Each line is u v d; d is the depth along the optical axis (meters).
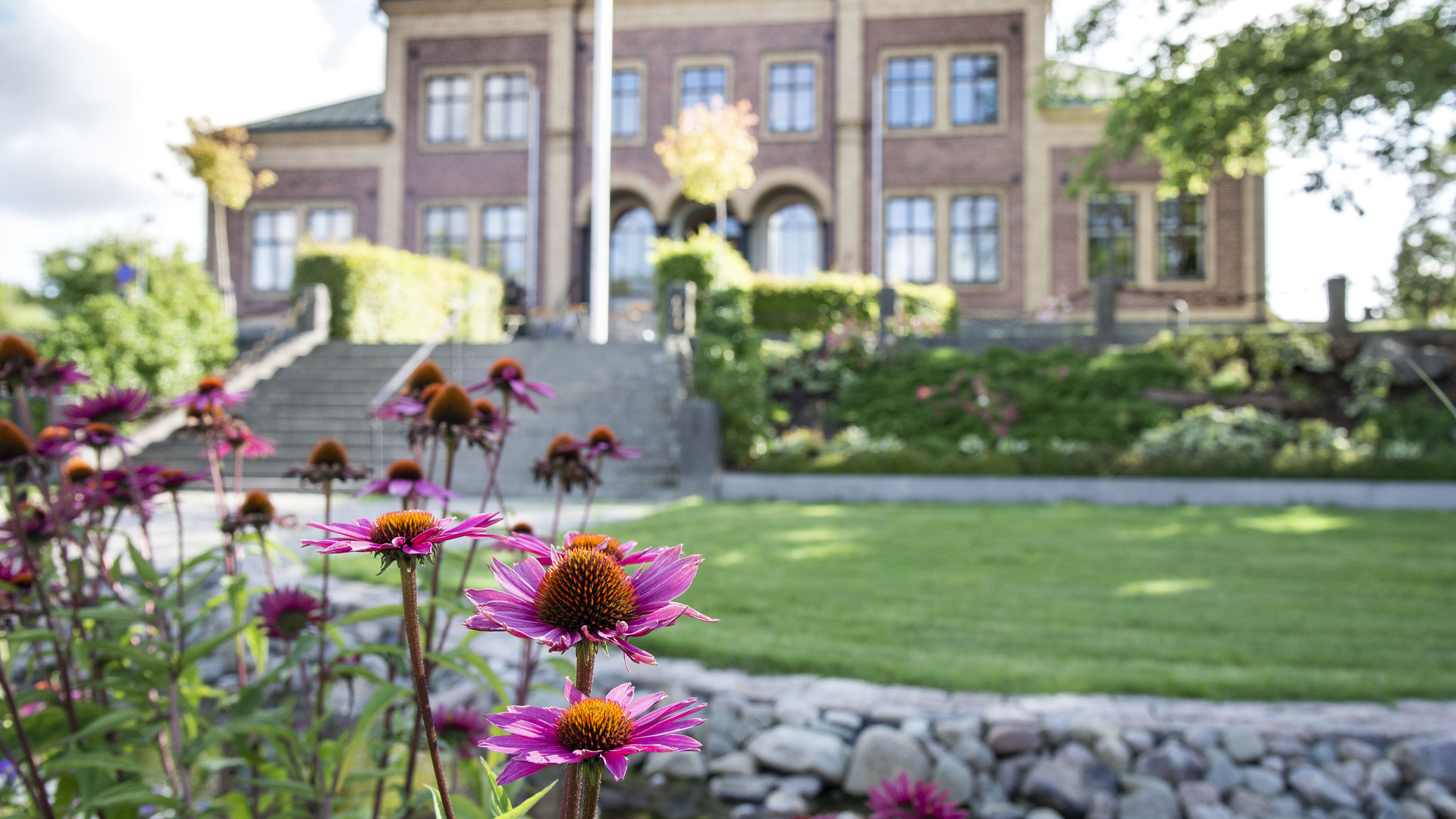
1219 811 3.18
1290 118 11.14
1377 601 5.13
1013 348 13.88
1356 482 9.62
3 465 1.93
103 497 2.17
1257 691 3.73
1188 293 19.89
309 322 14.27
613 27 22.03
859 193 20.97
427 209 22.38
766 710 3.76
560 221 21.78
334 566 5.69
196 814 1.94
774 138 21.36
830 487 10.27
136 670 2.31
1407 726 3.41
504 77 22.36
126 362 11.88
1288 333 12.85
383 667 4.34
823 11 21.41
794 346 13.84
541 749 0.74
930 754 3.47
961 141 20.88
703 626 4.67
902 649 4.30
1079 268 20.30
